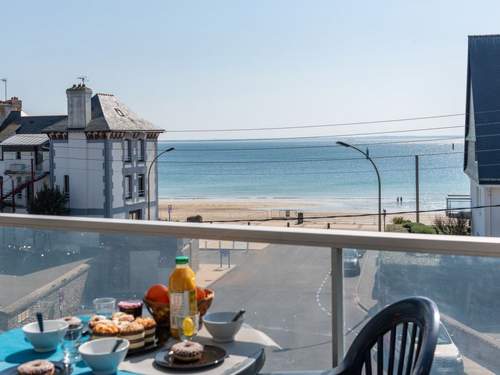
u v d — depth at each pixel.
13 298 2.88
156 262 2.60
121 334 1.88
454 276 2.11
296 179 61.97
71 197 37.22
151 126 39.66
